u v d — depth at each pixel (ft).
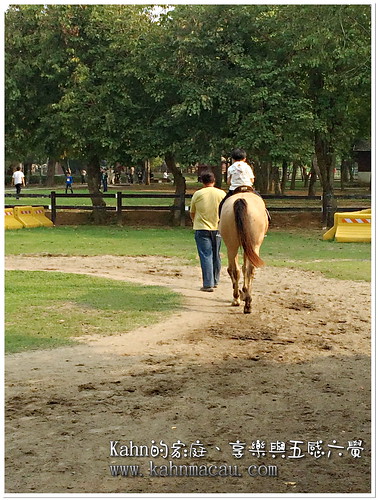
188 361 27.76
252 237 34.96
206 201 42.78
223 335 32.12
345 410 22.34
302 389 24.36
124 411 22.13
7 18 94.94
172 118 90.33
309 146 93.09
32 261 57.16
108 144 91.61
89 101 93.50
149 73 93.40
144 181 223.71
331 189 92.32
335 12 73.20
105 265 55.01
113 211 102.32
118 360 27.91
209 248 43.06
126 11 94.32
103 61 93.86
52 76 92.84
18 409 22.34
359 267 54.19
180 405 22.66
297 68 87.25
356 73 83.10
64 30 92.38
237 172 37.88
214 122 91.50
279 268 53.78
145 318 35.29
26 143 101.09
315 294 42.93
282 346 30.27
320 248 68.03
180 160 92.38
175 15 90.94
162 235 81.35
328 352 29.43
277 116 87.56
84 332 32.37
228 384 24.81
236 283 38.40
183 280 47.85
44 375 25.85
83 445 19.58
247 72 88.94
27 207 92.89
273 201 140.87
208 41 88.58
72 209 103.45
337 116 92.48
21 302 39.09
